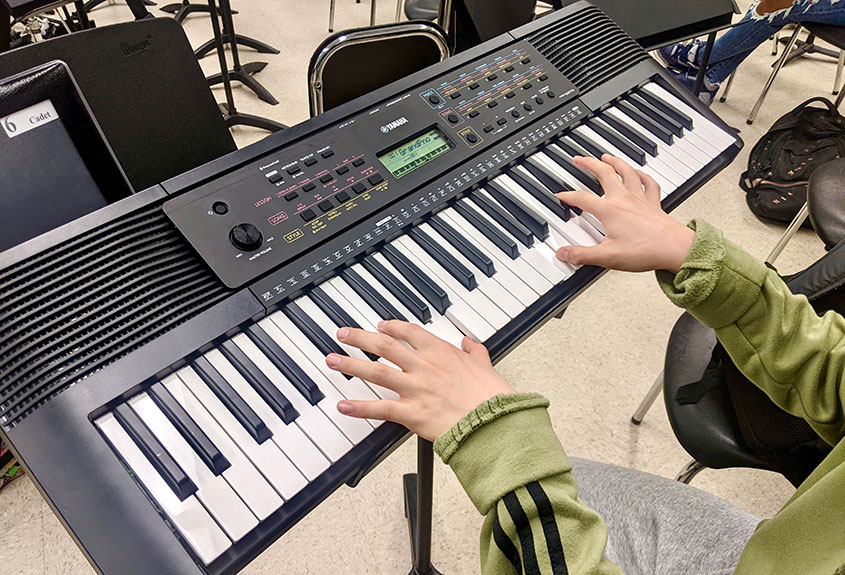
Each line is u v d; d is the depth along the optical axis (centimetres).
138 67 95
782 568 65
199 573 55
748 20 227
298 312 73
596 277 85
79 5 201
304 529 138
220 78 255
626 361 175
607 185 88
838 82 274
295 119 251
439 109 91
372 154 84
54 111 72
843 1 208
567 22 110
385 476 148
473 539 139
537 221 87
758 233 215
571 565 56
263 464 62
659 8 143
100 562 54
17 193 71
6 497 141
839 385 73
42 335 63
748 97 273
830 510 61
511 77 99
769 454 97
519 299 80
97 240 69
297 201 78
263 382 67
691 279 77
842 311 86
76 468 57
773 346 77
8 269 65
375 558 135
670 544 82
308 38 296
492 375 68
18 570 130
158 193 73
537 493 58
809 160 211
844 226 149
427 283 78
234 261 72
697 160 103
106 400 61
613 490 89
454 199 87
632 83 108
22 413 59
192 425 62
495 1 134
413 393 65
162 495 59
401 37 112
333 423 66
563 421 160
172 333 66
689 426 105
